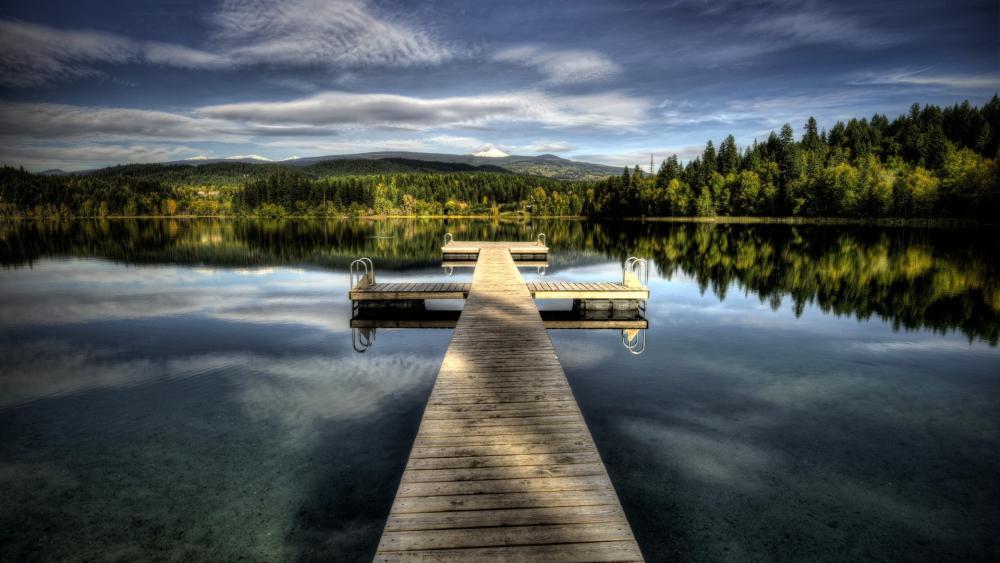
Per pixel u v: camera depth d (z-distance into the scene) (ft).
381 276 72.59
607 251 112.78
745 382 28.89
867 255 95.45
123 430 22.85
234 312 47.88
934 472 19.54
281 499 17.76
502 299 41.60
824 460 20.35
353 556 15.14
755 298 55.42
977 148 285.02
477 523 13.07
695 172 322.75
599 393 27.17
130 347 36.14
